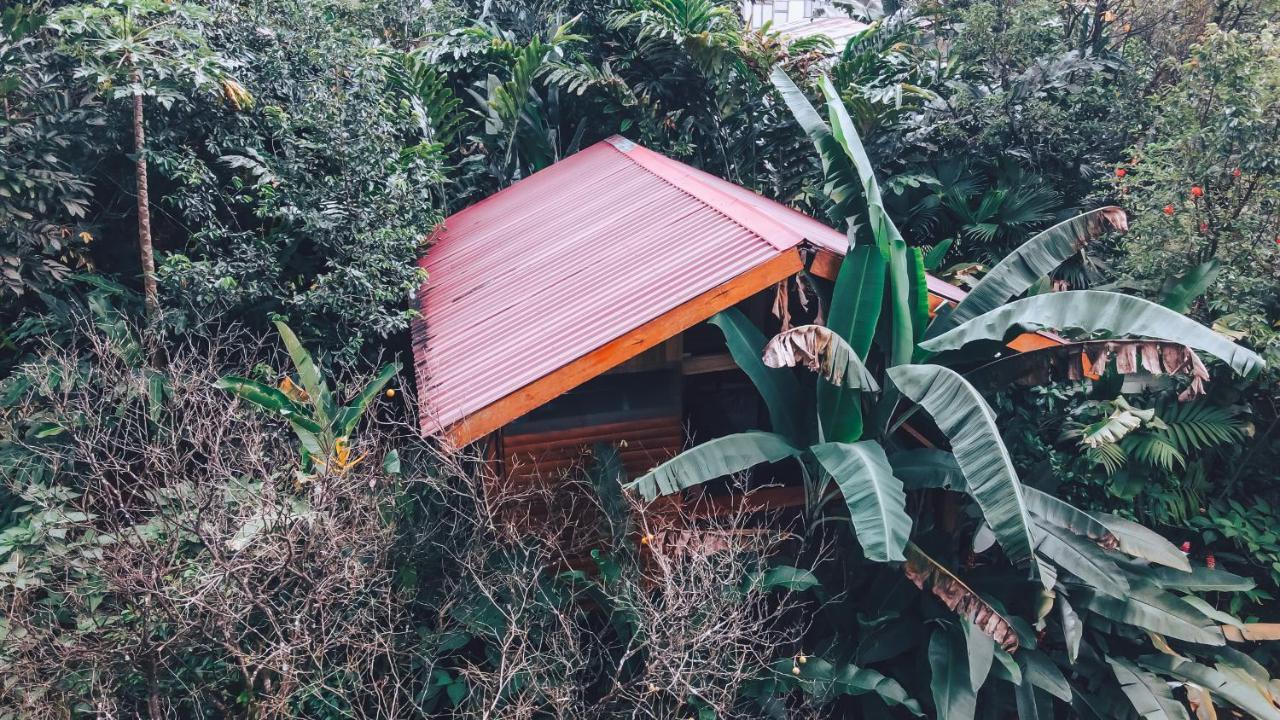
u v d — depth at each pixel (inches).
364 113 328.8
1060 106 497.4
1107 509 368.2
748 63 484.4
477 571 233.3
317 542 204.2
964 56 530.0
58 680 190.2
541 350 254.8
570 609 241.9
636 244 303.7
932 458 250.4
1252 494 397.4
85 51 280.2
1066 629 267.4
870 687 240.7
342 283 312.8
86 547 212.4
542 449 269.7
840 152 274.7
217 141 319.3
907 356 256.5
